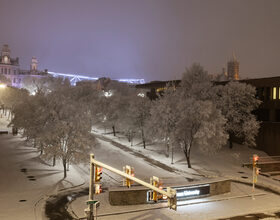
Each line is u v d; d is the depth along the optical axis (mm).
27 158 46219
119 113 71938
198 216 27031
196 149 60000
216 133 48281
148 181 38781
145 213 27250
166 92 55750
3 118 87438
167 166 48438
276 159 54688
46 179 37531
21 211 26531
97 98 84062
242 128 57156
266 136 58219
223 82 69438
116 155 53562
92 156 16125
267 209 30141
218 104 58344
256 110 62094
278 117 57125
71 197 31391
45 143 39094
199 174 44719
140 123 61688
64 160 38562
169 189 14102
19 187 34000
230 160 53969
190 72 64500
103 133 77188
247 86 57500
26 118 46656
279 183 42969
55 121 41625
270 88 58438
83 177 40031
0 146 52031
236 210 29328
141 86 99000
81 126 39625
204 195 33375
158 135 52219
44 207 27984
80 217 25625
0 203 28453
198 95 60969
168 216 26688
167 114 50188
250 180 42875
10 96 83125
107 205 29094
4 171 39312
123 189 29609
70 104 44281
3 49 190750
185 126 48094
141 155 55094
